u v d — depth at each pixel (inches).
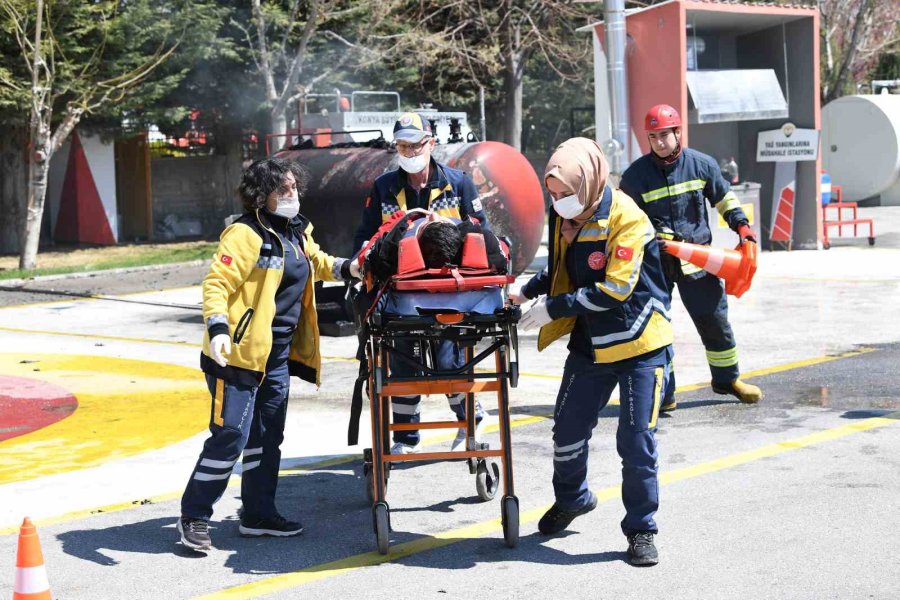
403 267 209.6
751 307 530.6
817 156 781.9
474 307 210.5
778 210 799.1
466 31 1175.0
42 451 304.3
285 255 214.7
